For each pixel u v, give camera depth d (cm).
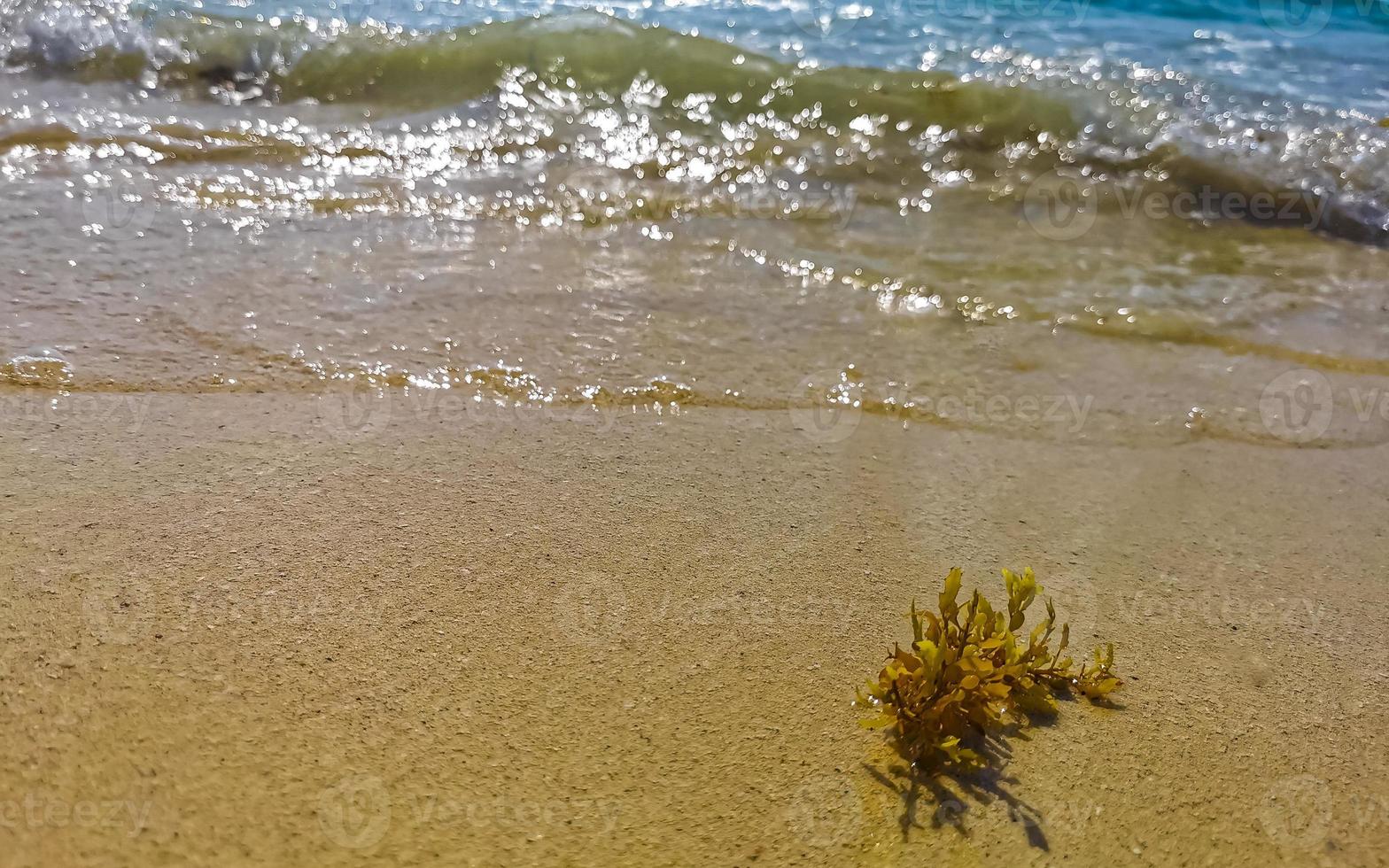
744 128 555
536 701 211
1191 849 190
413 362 339
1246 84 622
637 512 277
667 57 602
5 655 205
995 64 640
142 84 567
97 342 331
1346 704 228
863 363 361
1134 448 325
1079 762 207
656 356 355
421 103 568
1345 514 299
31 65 570
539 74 589
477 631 228
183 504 261
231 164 488
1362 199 505
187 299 363
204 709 198
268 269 390
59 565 234
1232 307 414
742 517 278
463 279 395
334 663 214
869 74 602
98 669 205
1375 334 400
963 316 396
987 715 211
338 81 583
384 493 274
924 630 232
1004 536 279
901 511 287
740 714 212
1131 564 272
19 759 183
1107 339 388
